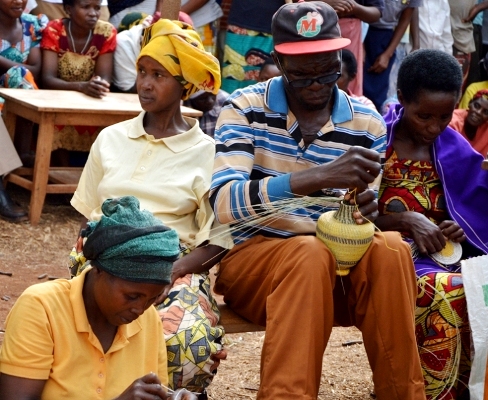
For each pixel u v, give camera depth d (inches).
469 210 163.3
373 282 136.2
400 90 160.1
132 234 106.8
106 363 113.0
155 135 156.5
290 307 130.0
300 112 147.7
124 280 107.1
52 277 228.2
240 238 150.3
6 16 290.0
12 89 279.9
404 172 164.4
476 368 146.3
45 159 264.2
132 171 152.6
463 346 157.1
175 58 153.3
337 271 136.9
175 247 109.6
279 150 147.2
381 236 138.5
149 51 152.8
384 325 135.7
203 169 154.5
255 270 143.1
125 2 331.9
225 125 146.2
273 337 130.4
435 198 164.7
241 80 315.3
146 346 119.2
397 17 339.3
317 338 130.3
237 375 179.9
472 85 346.3
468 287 147.9
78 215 282.8
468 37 390.3
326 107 149.5
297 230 147.2
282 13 143.4
